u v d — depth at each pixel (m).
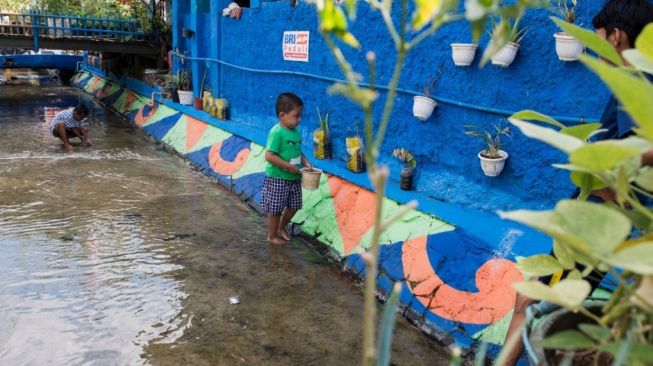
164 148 8.10
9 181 6.04
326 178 4.77
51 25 11.31
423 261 3.44
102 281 3.69
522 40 3.30
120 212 5.14
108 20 11.06
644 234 0.98
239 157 6.24
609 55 1.04
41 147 7.89
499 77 3.46
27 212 5.04
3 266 3.85
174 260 4.09
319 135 5.06
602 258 0.76
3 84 16.36
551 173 3.24
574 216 0.83
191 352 2.93
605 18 1.94
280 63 5.95
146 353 2.89
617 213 0.81
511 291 2.91
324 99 5.19
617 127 1.92
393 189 4.19
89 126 9.79
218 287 3.68
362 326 3.24
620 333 0.89
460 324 3.02
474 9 0.73
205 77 8.22
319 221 4.51
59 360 2.79
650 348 0.79
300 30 5.48
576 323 1.09
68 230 4.62
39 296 3.44
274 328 3.19
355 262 3.90
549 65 3.18
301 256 4.24
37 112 11.20
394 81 0.79
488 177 3.62
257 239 4.57
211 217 5.09
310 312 3.39
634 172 0.97
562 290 0.90
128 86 12.01
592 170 0.91
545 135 0.91
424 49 3.97
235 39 6.99
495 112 3.49
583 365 1.03
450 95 3.82
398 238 3.73
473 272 3.15
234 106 7.27
